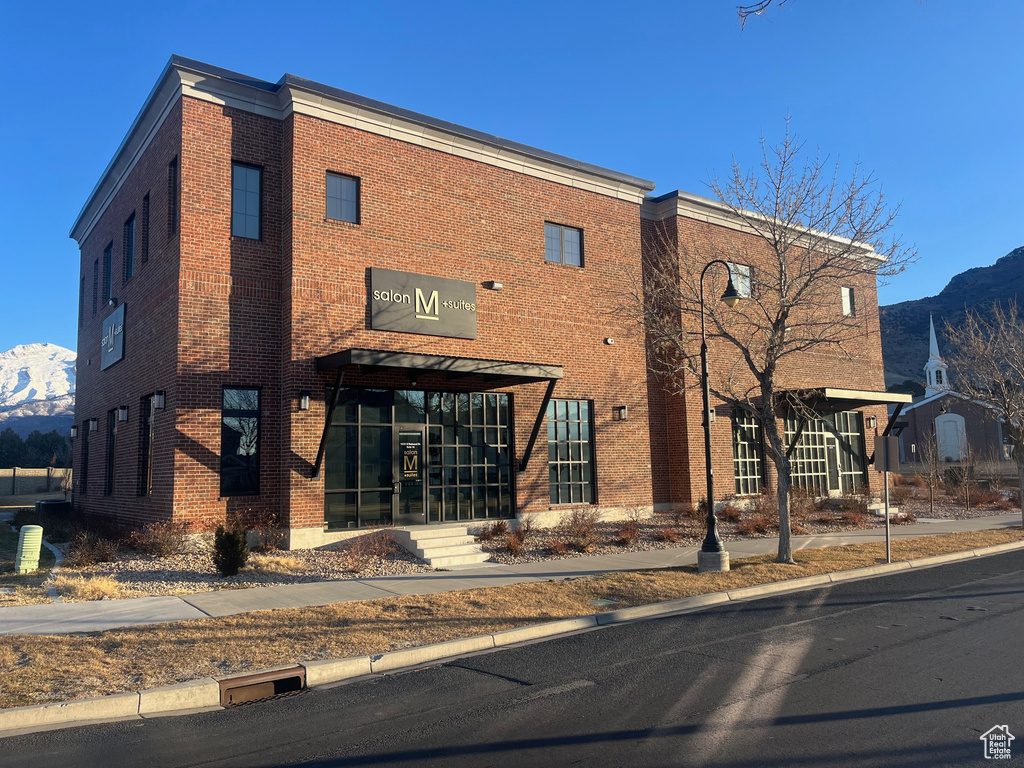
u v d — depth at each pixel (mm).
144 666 7430
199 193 14953
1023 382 23234
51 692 6625
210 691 6895
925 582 12602
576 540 16000
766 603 11078
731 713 5973
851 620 9625
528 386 18953
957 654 7699
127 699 6516
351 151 16391
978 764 4789
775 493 22609
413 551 14758
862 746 5156
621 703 6336
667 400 22141
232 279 15164
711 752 5121
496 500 18156
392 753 5344
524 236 19266
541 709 6262
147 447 16812
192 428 14422
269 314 15523
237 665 7512
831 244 20109
